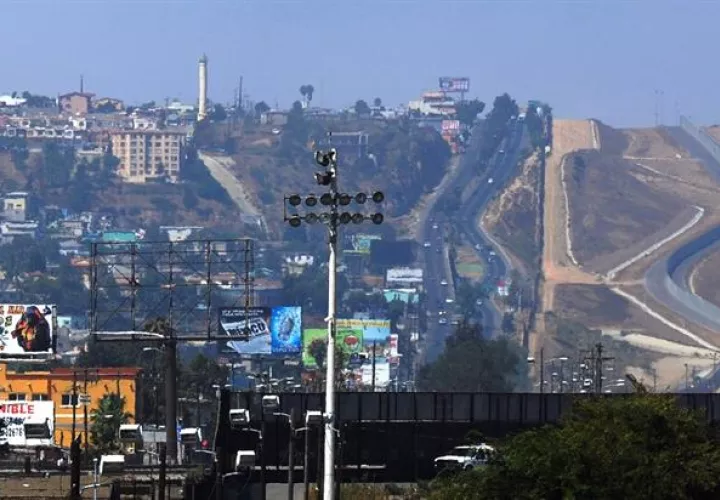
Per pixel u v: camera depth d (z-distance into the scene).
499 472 195.75
